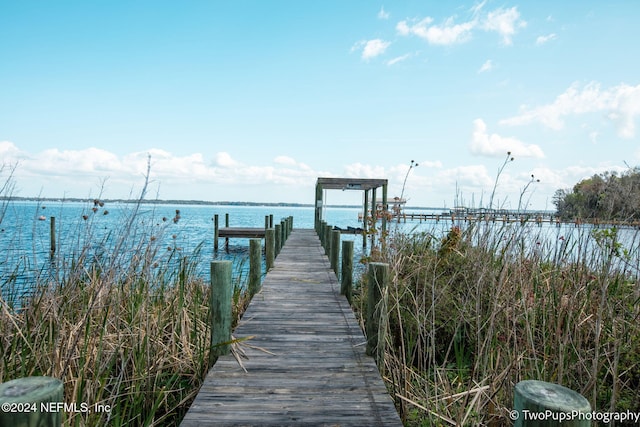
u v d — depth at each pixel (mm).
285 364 3000
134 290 4023
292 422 2201
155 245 3834
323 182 16219
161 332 3791
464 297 4324
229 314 3172
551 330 3434
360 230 18469
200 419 2207
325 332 3752
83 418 2496
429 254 5539
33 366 2727
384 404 2426
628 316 3375
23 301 3383
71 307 3449
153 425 2771
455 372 3719
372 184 16375
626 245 3455
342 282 5133
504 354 3234
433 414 2650
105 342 3324
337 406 2391
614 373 2426
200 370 3314
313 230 18922
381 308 3105
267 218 17047
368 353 3162
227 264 3141
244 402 2414
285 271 6980
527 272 3930
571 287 3682
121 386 3125
